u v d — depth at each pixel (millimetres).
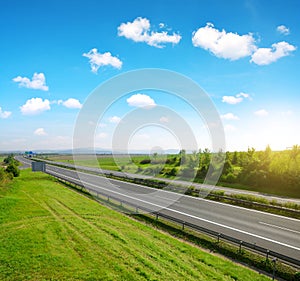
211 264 9328
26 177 38375
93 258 9625
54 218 15148
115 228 13492
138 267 8906
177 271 8711
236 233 13266
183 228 13664
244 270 8938
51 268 8859
